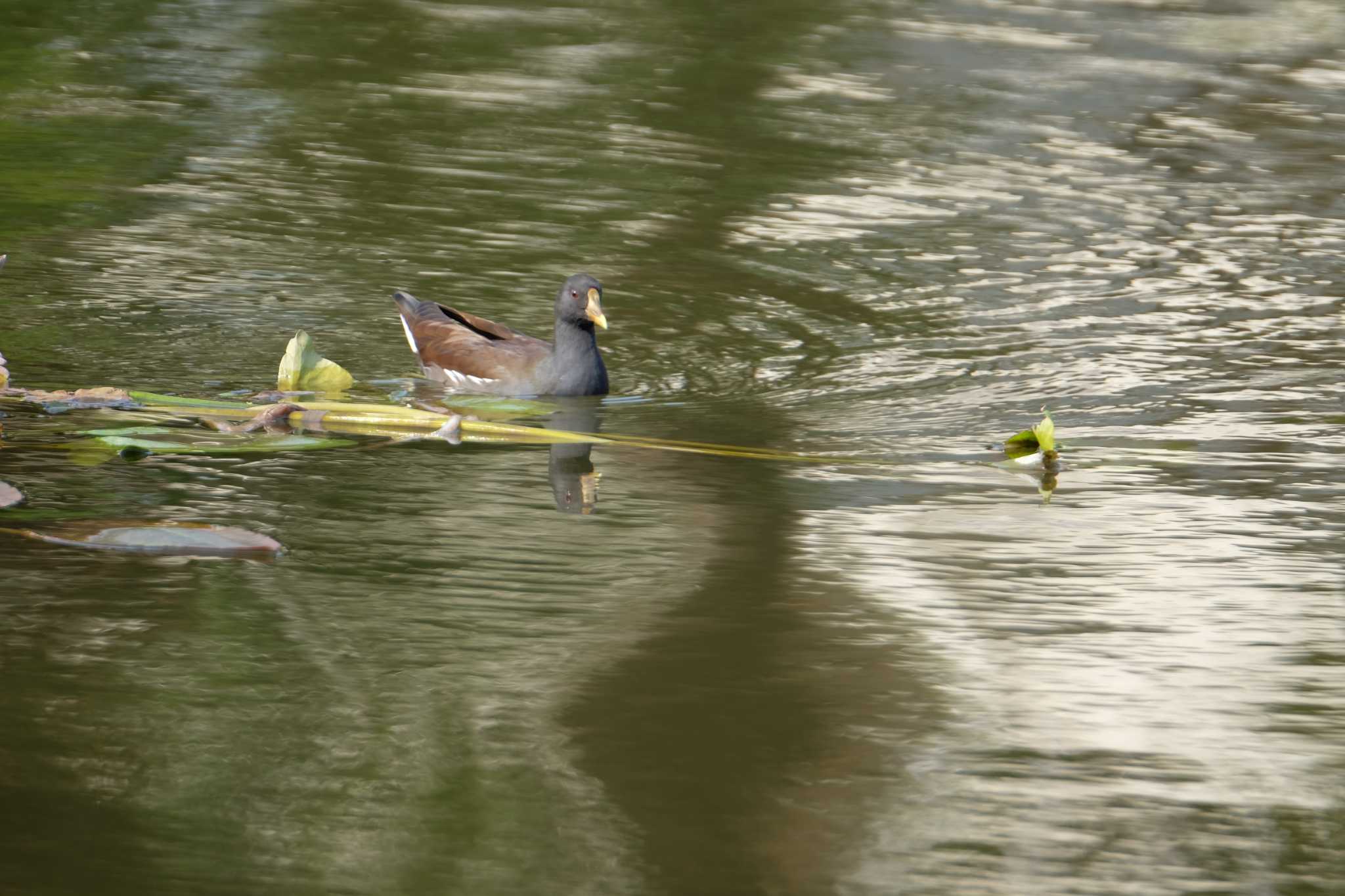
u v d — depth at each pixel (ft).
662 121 83.92
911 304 58.49
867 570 34.45
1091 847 23.99
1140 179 75.72
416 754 26.16
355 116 82.64
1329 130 85.10
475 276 60.23
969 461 42.65
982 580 34.12
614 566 34.22
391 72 92.07
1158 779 26.07
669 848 23.77
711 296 58.85
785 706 28.17
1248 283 61.26
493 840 23.68
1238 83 94.89
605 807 24.76
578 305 47.91
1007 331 55.62
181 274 58.75
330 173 72.90
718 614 31.91
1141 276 62.13
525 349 49.62
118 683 28.09
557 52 98.17
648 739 26.91
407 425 44.42
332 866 22.91
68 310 53.98
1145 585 34.04
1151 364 52.16
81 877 22.40
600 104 86.79
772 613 32.07
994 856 23.76
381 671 28.99
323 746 26.30
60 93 83.92
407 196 70.08
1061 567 34.96
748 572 34.12
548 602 32.19
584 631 30.89
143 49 94.48
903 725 27.66
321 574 33.27
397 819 24.26
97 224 63.93
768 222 68.18
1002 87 92.73
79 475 39.01
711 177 74.43
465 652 29.84
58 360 49.08
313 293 57.62
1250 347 54.03
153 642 29.73
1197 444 44.29
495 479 40.19
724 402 47.98
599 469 41.24
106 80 87.10
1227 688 29.30
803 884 22.61
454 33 102.22
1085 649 30.81
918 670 29.71
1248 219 69.67
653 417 46.34
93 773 25.18
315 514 36.96
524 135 80.48
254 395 46.93
